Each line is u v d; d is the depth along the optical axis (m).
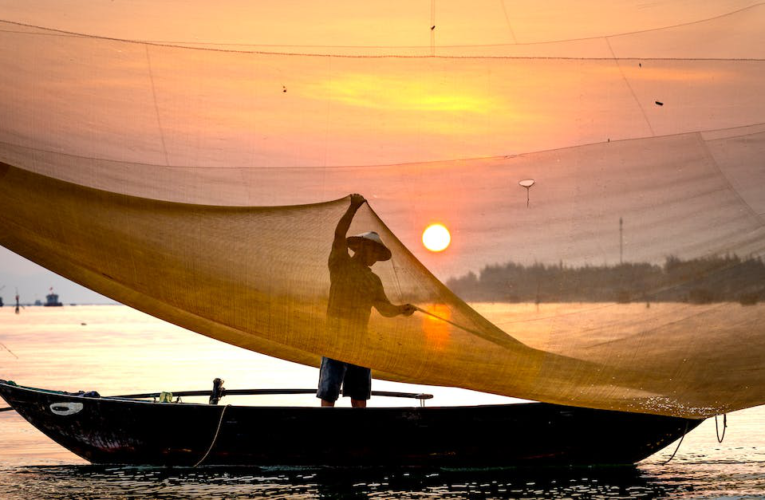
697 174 27.41
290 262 28.22
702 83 27.61
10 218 28.55
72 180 27.75
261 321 29.17
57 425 33.09
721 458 34.00
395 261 27.91
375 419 31.78
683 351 28.48
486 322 27.92
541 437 31.92
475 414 31.89
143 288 29.22
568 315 27.83
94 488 29.23
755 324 28.03
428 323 28.25
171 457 32.50
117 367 77.50
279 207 27.73
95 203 27.86
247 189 27.72
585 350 28.36
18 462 33.88
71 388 57.66
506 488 29.12
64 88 27.56
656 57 28.97
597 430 31.95
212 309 29.19
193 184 27.72
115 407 32.50
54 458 34.66
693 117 27.62
